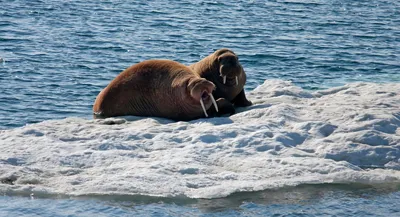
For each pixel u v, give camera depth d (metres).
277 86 39.53
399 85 39.91
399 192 25.02
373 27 95.88
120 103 33.56
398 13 114.38
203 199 23.70
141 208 23.00
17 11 94.19
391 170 26.88
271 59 66.38
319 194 24.47
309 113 31.83
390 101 34.69
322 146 27.84
